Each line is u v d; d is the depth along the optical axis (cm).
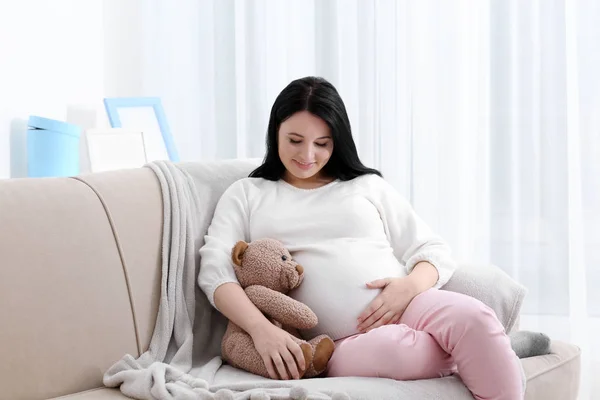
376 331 141
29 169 211
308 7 275
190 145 287
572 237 256
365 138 272
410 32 267
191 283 166
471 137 268
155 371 137
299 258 166
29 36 223
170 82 286
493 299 163
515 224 264
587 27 253
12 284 138
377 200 178
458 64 265
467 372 135
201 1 281
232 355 152
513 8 258
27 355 137
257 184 179
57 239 146
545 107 257
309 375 146
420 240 175
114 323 152
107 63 285
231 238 169
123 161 230
